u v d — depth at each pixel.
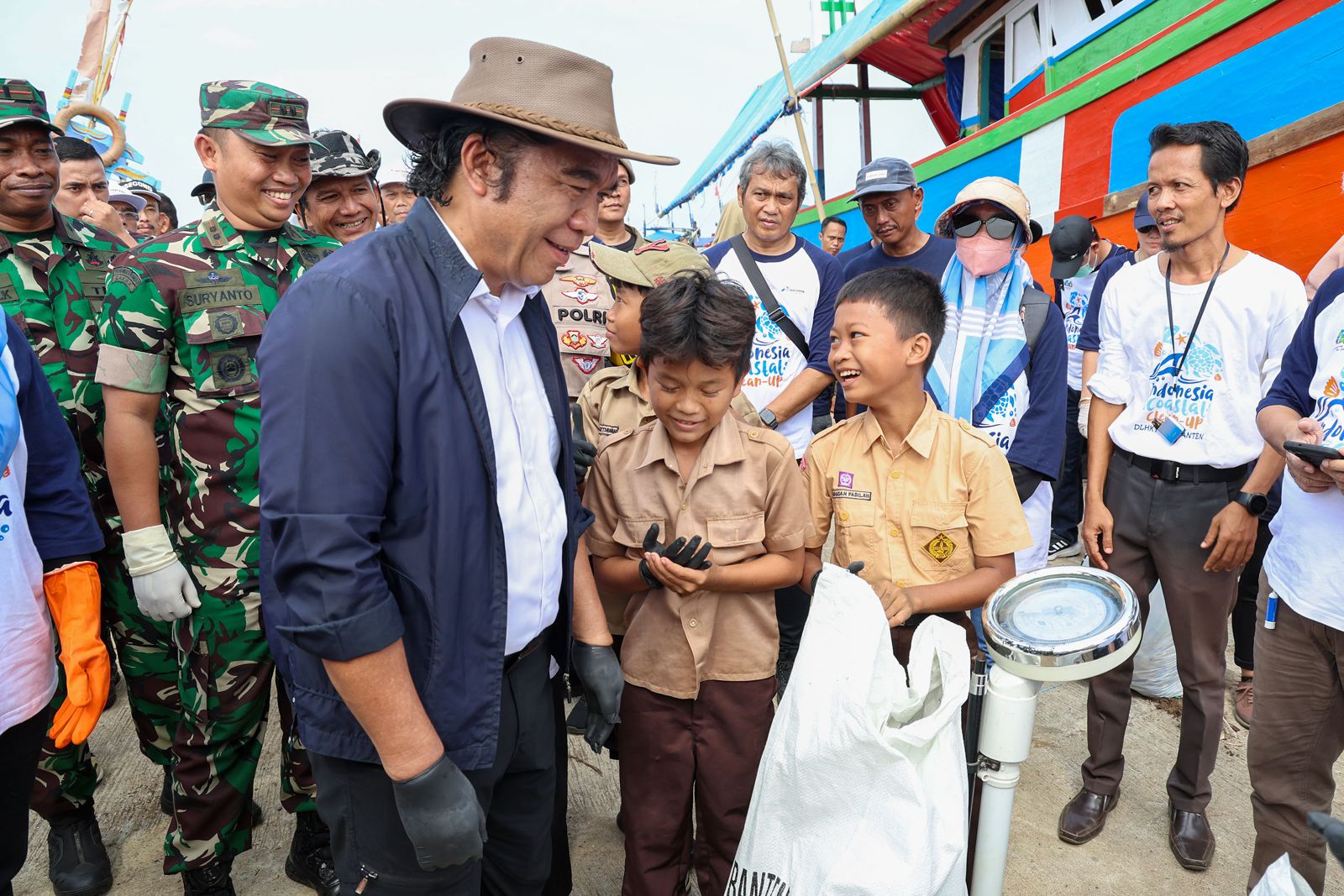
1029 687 1.44
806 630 1.54
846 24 12.59
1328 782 1.95
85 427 2.59
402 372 1.23
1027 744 1.46
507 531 1.43
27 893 2.43
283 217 2.20
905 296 1.86
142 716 2.55
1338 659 1.80
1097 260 4.89
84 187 3.62
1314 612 1.79
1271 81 3.94
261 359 1.21
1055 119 5.74
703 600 1.92
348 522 1.15
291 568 1.15
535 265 1.34
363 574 1.16
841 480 2.06
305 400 1.15
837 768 1.38
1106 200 5.21
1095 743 2.61
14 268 2.53
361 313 1.18
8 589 1.61
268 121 2.10
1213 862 2.46
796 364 3.31
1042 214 6.00
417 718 1.22
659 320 1.73
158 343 2.06
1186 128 2.35
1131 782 2.86
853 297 1.90
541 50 1.23
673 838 2.00
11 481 1.63
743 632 1.96
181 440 2.10
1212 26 4.22
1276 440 1.88
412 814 1.22
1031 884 2.38
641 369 2.45
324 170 2.93
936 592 1.88
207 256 2.12
